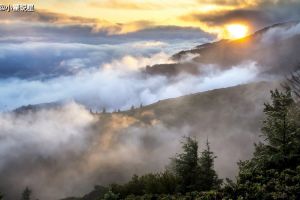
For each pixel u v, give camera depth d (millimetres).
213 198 12586
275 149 15312
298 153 15180
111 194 16141
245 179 13711
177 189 16828
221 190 12984
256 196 11961
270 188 12469
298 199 11609
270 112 16422
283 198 11578
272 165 15117
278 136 15719
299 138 15625
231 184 13102
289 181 12727
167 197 14203
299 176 12820
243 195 12258
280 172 14008
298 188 11953
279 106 16859
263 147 15984
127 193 16828
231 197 12242
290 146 15227
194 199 13133
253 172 14289
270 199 11766
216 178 20109
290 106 17297
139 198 14914
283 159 14852
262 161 15234
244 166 16406
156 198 14734
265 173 14031
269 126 16234
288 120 16000
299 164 14617
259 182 13266
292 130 15672
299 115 16719
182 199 13352
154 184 16781
